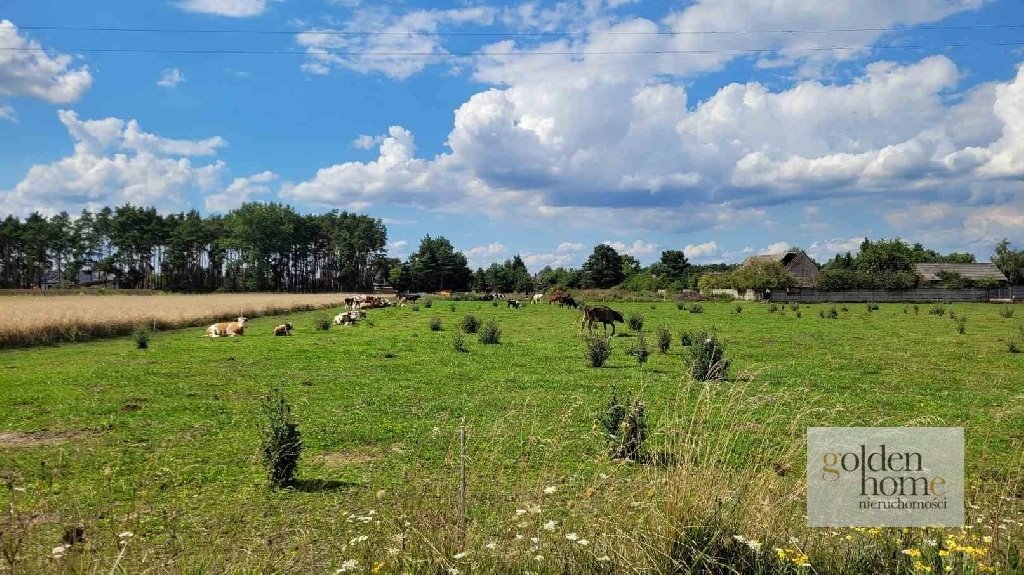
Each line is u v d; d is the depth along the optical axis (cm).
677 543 484
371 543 539
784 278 8075
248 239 13488
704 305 6781
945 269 9806
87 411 1296
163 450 1000
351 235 14900
